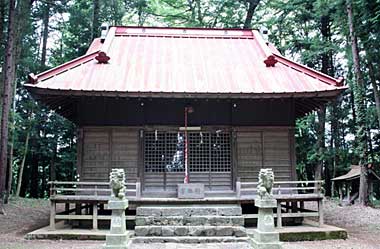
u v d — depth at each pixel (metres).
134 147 13.22
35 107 23.81
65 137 26.23
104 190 11.49
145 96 12.25
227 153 13.45
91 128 13.17
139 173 13.09
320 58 25.00
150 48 16.19
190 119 13.46
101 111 13.28
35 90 11.91
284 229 11.27
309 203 20.72
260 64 15.07
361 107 18.23
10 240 10.52
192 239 10.23
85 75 13.23
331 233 11.02
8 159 21.17
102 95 12.15
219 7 27.39
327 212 17.22
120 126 13.26
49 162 27.92
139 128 13.30
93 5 24.00
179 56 15.54
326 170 28.12
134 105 13.38
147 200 11.70
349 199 19.77
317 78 13.71
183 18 29.28
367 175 18.22
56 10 23.88
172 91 12.24
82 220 12.24
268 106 13.60
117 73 13.61
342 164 24.77
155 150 13.34
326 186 28.00
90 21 24.72
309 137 25.92
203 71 14.23
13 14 16.17
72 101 13.59
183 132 13.45
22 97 24.61
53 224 11.38
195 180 13.23
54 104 13.88
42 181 29.59
